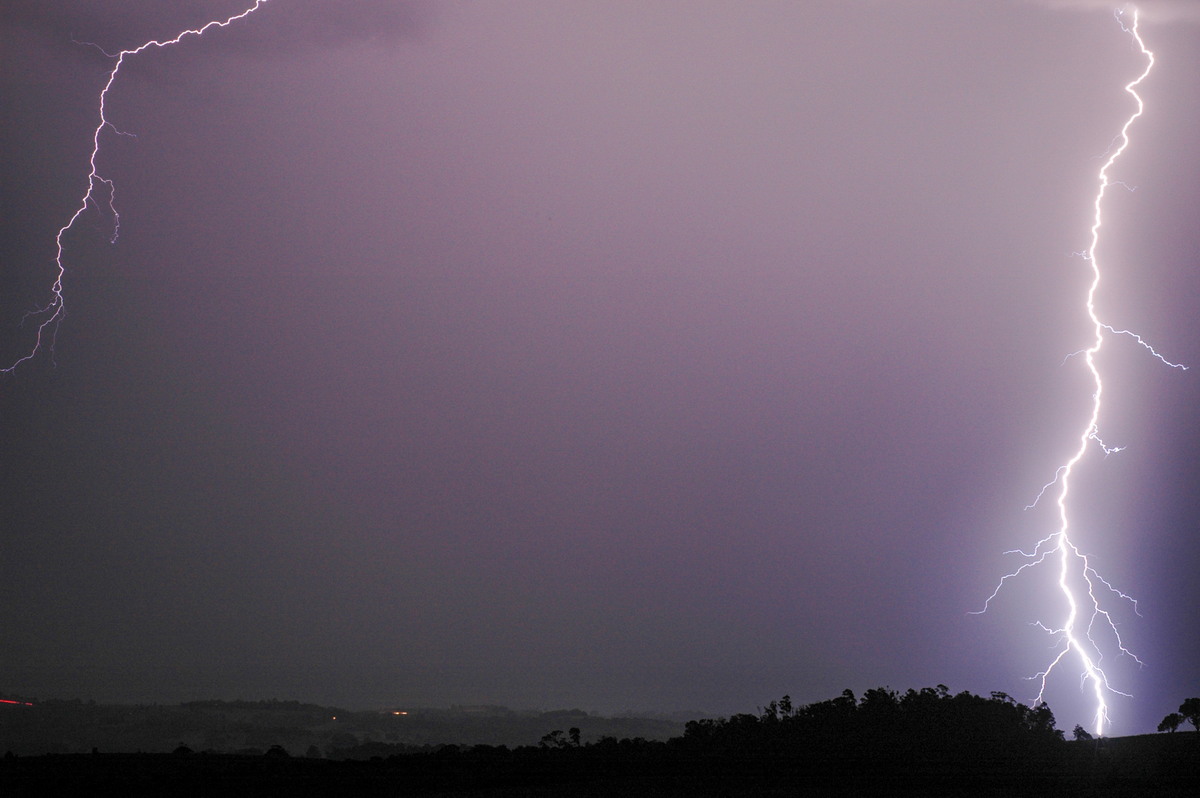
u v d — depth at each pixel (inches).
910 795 1047.0
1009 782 1162.6
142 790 1223.5
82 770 1369.3
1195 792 1051.3
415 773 1365.7
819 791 1100.5
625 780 1251.2
